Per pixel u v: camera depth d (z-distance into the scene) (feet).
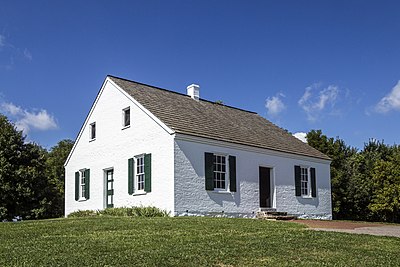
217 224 47.67
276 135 87.86
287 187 79.41
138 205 66.85
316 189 86.33
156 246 33.01
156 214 61.05
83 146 82.64
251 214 70.95
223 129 73.20
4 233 40.34
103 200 75.05
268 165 76.13
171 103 75.31
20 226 46.44
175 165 61.31
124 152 71.41
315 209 85.15
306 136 122.11
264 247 33.78
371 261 30.25
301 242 36.63
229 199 67.82
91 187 78.64
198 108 79.71
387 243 38.58
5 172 87.10
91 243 34.06
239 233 41.68
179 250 31.42
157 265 27.12
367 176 116.57
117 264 27.02
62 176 146.10
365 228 55.21
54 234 39.75
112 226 44.78
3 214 85.15
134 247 32.45
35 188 91.30
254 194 72.23
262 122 93.40
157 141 64.75
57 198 96.73
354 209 113.91
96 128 79.61
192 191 62.80
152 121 66.18
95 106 80.53
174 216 59.26
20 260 27.73
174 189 60.70
